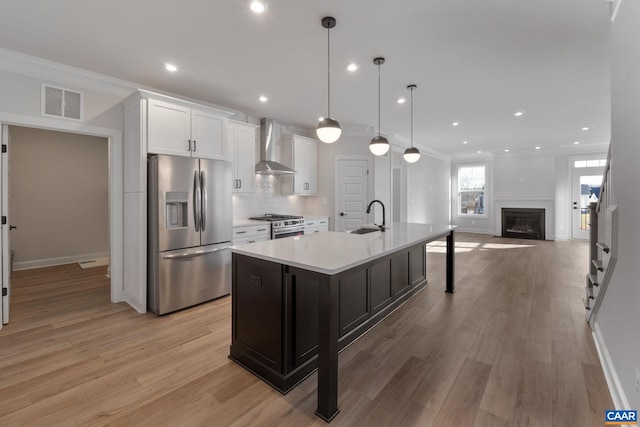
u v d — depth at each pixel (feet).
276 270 6.34
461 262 17.89
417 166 25.61
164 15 7.25
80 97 10.34
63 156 17.43
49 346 8.05
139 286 10.48
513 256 19.51
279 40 8.42
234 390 6.25
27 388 6.28
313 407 5.75
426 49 8.96
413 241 8.49
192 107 11.44
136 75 10.64
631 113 5.50
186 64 9.86
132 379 6.62
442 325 9.36
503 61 9.74
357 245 7.84
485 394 6.06
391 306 10.40
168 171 10.27
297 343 6.48
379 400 5.91
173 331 8.98
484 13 7.23
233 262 7.41
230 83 11.50
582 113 15.52
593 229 9.50
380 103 13.96
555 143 23.86
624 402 5.33
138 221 10.50
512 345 8.05
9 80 9.05
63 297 11.91
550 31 7.98
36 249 16.66
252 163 15.08
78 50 8.87
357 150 19.03
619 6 6.21
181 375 6.78
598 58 9.51
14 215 15.97
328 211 19.08
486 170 30.12
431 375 6.74
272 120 16.53
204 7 6.95
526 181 27.48
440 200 29.86
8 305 9.45
